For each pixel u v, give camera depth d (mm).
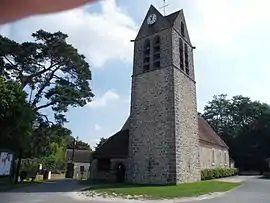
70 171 42156
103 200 14047
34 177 32094
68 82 28953
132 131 26531
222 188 19969
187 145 25219
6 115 20000
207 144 35156
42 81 28141
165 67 25812
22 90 22266
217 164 38094
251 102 59094
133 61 28938
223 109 61188
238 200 14367
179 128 24250
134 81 28078
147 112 25906
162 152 23672
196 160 26625
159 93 25516
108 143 29391
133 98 27484
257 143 54344
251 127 56156
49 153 30672
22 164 33219
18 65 26719
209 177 31109
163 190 17875
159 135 24328
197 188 19266
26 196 15086
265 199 14789
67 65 28422
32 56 26547
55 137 28625
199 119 41844
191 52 30188
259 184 24359
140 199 14461
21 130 21312
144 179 24188
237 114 59188
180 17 28969
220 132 58344
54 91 27359
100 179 27766
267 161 49125
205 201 13961
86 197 15055
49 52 27000
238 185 23234
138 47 29062
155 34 27891
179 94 25375
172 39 26375
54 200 13695
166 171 22938
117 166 26922
